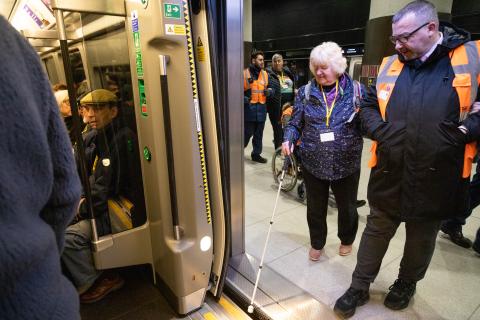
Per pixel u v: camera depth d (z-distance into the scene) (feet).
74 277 6.06
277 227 10.02
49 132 1.73
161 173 5.61
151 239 6.53
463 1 29.07
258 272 6.78
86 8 4.89
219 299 6.73
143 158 6.00
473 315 6.38
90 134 6.07
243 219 7.72
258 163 16.98
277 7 48.39
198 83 5.43
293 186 12.19
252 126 16.43
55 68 8.30
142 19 4.89
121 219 6.24
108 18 5.57
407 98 5.06
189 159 5.41
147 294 7.02
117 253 6.23
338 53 6.64
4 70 1.38
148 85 5.23
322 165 7.04
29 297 1.52
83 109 6.04
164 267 6.30
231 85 6.45
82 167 5.43
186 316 6.35
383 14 20.39
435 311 6.48
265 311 6.19
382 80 5.46
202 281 6.26
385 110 5.34
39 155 1.54
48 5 6.24
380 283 7.30
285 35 48.26
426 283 7.27
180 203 5.72
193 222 5.79
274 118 17.26
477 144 4.94
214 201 6.07
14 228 1.40
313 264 8.07
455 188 5.04
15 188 1.41
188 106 5.15
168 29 4.70
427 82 4.89
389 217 5.81
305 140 7.29
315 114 6.98
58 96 6.98
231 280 7.07
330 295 7.02
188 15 4.86
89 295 6.79
